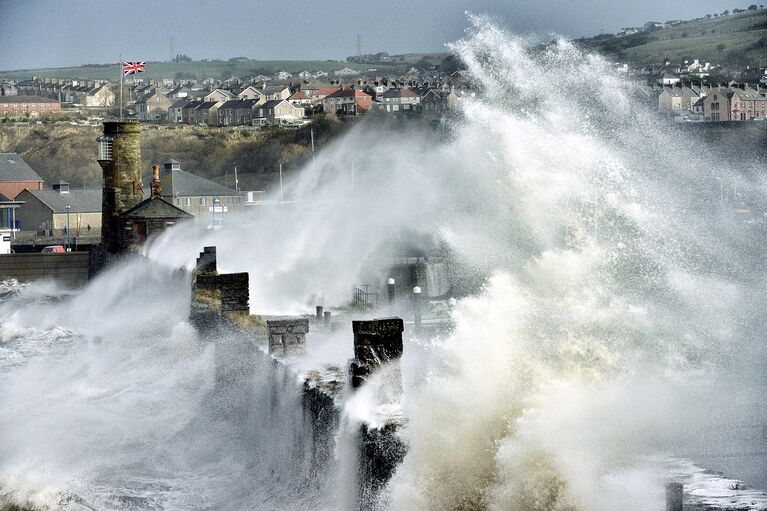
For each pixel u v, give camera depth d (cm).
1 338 7650
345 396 2608
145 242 11619
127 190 12975
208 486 3125
